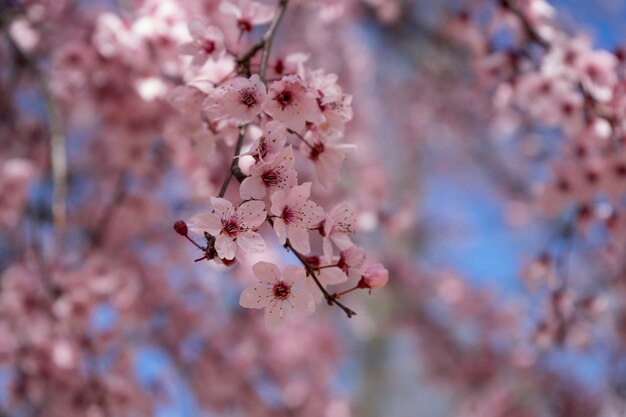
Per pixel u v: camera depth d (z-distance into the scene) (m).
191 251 1.14
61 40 0.89
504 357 1.55
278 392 1.18
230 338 1.15
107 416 0.82
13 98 1.07
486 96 1.64
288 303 0.53
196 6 0.69
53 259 0.91
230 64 0.58
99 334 0.86
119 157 0.95
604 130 0.70
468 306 1.58
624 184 0.72
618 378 1.30
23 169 0.93
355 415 1.54
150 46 0.71
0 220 0.94
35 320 0.83
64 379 0.83
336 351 1.29
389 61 1.89
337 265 0.54
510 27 0.74
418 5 1.40
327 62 1.46
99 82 0.84
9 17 0.87
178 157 0.90
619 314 1.14
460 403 1.74
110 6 0.94
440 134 1.94
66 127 1.12
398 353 1.95
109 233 1.05
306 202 0.52
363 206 1.06
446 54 1.46
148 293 1.06
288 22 1.46
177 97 0.57
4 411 0.84
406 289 1.58
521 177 1.83
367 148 1.32
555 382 1.48
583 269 1.13
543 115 0.72
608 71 0.70
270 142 0.52
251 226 0.52
